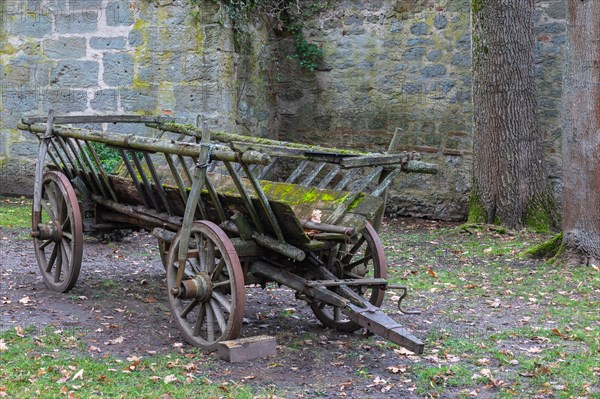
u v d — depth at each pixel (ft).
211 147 16.53
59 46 37.22
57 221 21.65
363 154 18.17
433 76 38.50
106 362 15.89
